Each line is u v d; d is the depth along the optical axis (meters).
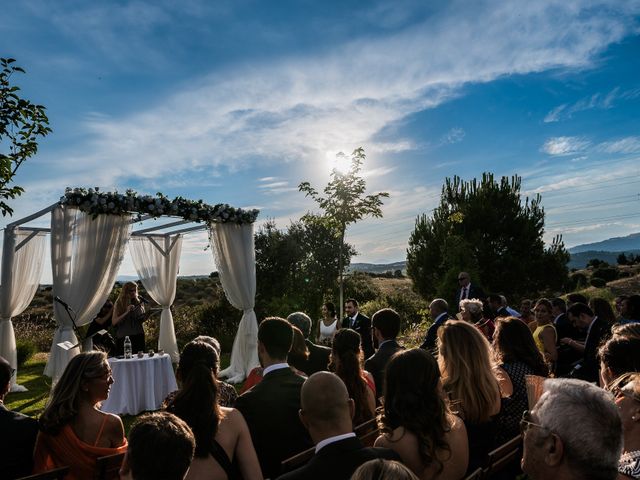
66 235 8.40
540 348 6.21
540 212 19.31
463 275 10.24
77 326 8.48
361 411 3.51
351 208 12.04
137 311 9.34
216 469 2.54
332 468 2.02
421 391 2.33
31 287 9.77
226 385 3.58
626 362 2.78
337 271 19.03
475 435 2.79
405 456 2.28
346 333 3.63
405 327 16.56
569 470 1.44
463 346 2.88
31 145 7.07
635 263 40.88
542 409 1.53
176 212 9.49
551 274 18.72
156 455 1.58
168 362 8.23
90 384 2.97
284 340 3.20
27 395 9.21
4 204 6.97
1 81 6.93
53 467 2.93
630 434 1.98
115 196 8.49
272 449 2.96
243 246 10.96
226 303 16.33
